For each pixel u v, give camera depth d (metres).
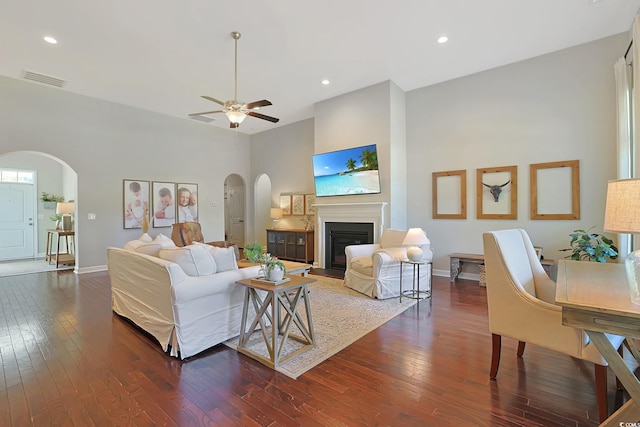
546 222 4.38
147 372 2.19
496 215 4.77
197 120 7.27
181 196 7.11
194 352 2.44
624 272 1.85
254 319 2.78
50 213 7.70
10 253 7.15
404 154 5.64
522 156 4.56
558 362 2.29
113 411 1.76
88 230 5.79
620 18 3.54
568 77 4.22
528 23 3.62
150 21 3.42
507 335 1.95
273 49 4.09
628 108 3.59
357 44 4.02
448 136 5.23
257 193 8.67
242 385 2.02
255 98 5.92
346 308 3.62
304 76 4.97
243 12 3.30
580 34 3.88
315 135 6.21
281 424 1.65
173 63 4.43
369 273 4.10
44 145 5.29
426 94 5.46
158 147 6.73
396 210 5.38
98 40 3.79
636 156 3.11
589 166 4.09
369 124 5.43
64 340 2.74
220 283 2.60
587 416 1.68
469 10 3.35
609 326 1.22
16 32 3.59
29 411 1.76
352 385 2.02
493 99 4.79
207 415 1.72
